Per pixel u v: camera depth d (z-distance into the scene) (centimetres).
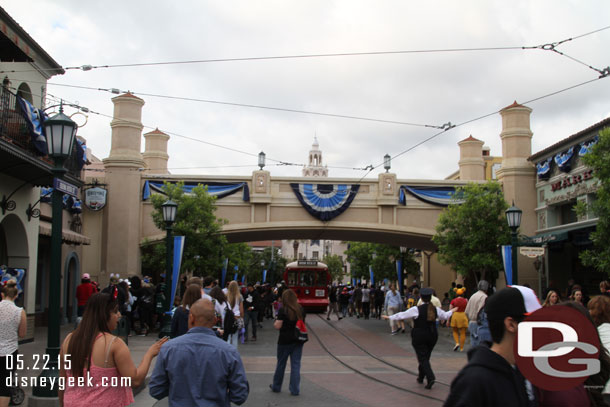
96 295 513
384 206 3050
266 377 1273
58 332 902
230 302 1298
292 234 3359
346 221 3042
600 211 1503
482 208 2450
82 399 486
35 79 1767
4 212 1558
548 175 2698
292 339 1061
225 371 479
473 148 3656
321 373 1332
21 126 1516
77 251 2628
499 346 322
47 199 2156
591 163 1523
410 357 1617
